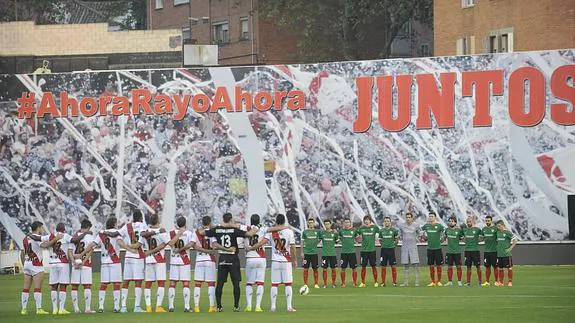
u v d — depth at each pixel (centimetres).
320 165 7119
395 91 7044
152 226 4366
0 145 7500
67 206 7431
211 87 7269
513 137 6912
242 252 6950
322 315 3994
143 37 8838
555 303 4381
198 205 7269
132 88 7369
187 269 4334
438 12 9206
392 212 7031
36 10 12169
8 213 7488
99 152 7400
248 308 4250
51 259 4334
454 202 6969
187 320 3862
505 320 3741
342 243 5606
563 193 6856
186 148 7281
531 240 6881
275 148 7175
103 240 4378
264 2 10912
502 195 6919
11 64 8656
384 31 11144
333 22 10862
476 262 5534
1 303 4906
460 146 6956
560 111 6869
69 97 7438
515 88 6919
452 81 6981
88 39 8888
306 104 7150
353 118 7081
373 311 4147
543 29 8231
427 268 6856
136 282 4372
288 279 4197
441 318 3831
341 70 7106
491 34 8644
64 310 4353
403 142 7019
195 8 11706
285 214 7144
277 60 11000
